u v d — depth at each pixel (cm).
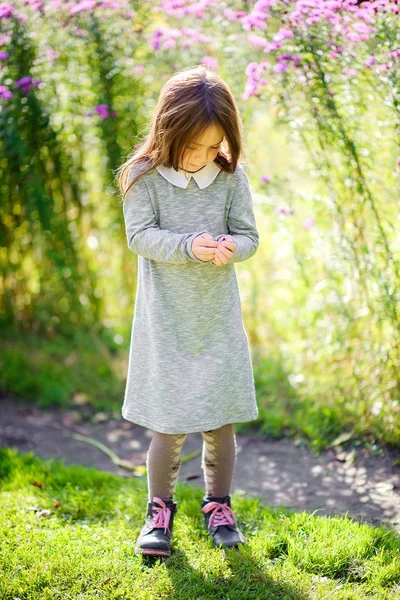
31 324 409
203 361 213
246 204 217
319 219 320
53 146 360
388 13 264
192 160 201
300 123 286
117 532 235
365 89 275
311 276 341
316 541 224
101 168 369
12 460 289
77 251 386
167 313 212
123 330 407
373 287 297
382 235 278
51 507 254
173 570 212
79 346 396
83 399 368
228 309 216
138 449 321
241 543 225
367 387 304
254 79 285
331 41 270
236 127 200
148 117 339
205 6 318
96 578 209
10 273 396
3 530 233
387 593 201
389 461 285
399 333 284
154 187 210
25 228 386
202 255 195
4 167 369
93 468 287
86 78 352
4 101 350
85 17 336
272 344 385
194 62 335
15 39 343
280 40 270
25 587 204
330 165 292
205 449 232
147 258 213
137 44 342
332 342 322
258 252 401
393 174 280
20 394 372
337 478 278
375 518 246
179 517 242
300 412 325
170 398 212
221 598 201
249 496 266
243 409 220
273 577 208
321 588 203
